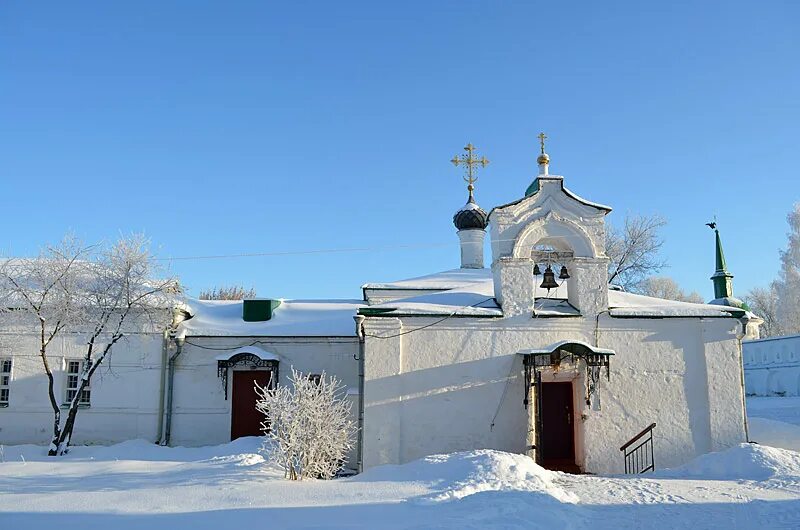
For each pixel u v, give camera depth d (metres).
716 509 11.35
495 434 16.59
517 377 16.89
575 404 17.66
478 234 28.75
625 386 17.09
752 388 49.28
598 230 17.62
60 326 21.78
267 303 25.28
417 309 16.88
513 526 9.51
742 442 16.92
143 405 22.70
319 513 10.46
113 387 22.80
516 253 17.31
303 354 23.80
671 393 17.17
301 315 25.78
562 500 11.71
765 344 48.44
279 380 23.48
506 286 17.19
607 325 17.28
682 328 17.48
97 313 22.06
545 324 17.14
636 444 16.88
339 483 13.34
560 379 17.69
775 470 14.59
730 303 33.50
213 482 13.59
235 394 23.56
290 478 14.27
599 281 17.44
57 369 22.77
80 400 22.83
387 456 16.22
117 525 9.68
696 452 16.94
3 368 23.05
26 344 22.84
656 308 17.52
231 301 27.66
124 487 13.37
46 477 15.02
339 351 23.88
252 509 10.78
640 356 17.27
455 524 9.58
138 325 22.89
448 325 16.92
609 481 14.38
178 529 9.41
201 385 23.42
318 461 14.41
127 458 18.84
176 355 23.38
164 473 15.43
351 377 23.73
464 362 16.81
